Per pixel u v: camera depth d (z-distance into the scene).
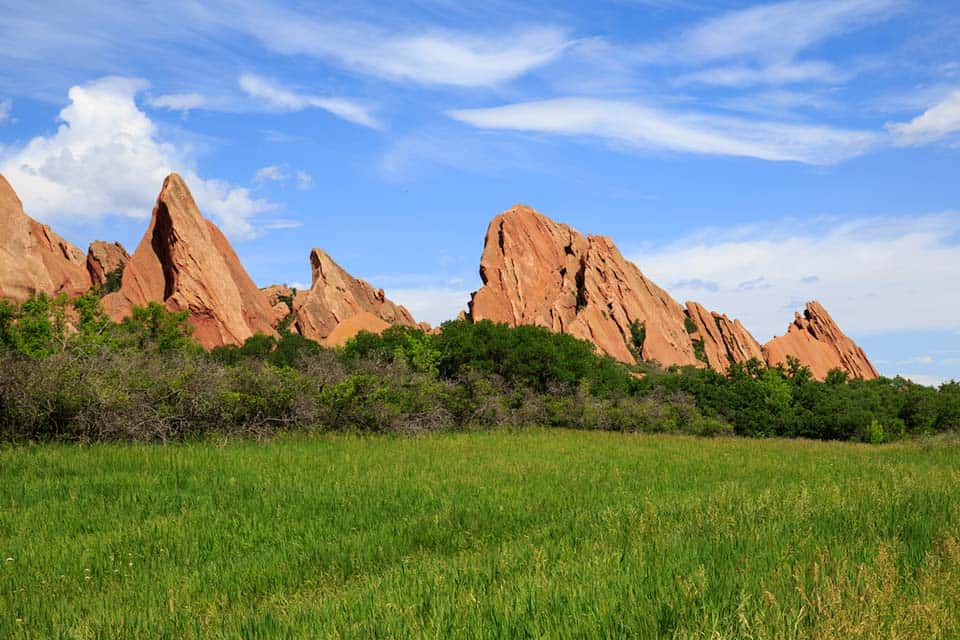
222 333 104.69
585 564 7.55
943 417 60.41
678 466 19.78
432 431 30.08
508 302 167.88
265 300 127.06
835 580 6.52
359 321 123.00
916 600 5.71
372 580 7.79
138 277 105.81
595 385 52.00
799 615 5.38
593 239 168.62
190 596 7.50
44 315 42.00
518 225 176.12
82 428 21.39
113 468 16.56
